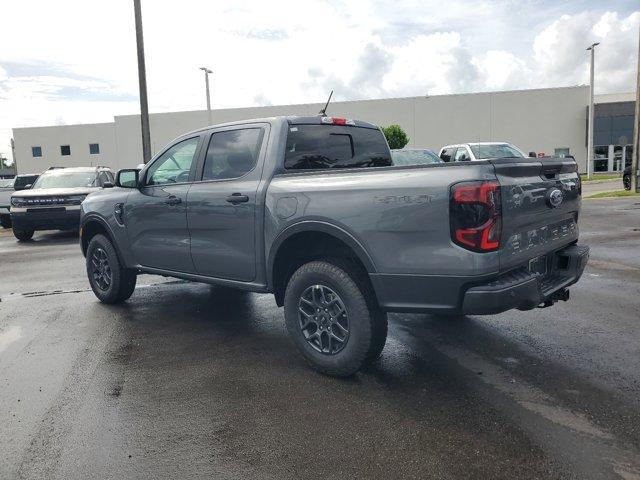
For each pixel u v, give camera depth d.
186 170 5.11
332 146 4.81
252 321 5.48
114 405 3.61
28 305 6.40
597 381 3.75
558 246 4.07
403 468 2.79
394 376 3.97
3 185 18.83
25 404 3.65
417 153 13.64
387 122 49.22
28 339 5.06
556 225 4.05
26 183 18.39
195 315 5.76
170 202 5.10
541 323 5.09
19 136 57.81
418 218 3.40
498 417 3.29
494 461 2.82
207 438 3.15
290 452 2.97
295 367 4.21
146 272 5.98
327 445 3.03
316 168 4.64
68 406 3.60
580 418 3.24
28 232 13.41
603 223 12.25
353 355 3.80
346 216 3.70
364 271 3.81
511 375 3.91
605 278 6.87
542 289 3.69
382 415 3.37
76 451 3.04
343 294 3.79
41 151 57.66
